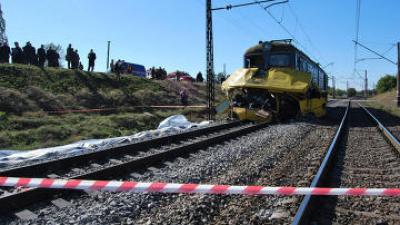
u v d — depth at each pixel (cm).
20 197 578
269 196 637
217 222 534
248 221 531
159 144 1219
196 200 605
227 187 492
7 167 901
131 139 1405
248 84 1927
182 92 3130
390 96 7500
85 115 2192
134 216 557
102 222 528
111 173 781
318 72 2661
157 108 2798
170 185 482
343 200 623
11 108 2030
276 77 1925
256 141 1288
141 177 789
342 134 1532
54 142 1455
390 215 561
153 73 3975
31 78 2562
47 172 823
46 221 533
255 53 2069
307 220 515
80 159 909
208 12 2136
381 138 1425
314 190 497
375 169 868
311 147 1170
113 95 2809
